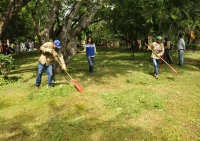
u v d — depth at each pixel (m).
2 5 16.64
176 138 4.04
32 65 13.84
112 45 35.22
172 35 16.56
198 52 19.67
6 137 4.24
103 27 24.28
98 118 4.84
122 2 15.30
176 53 17.84
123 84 7.61
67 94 6.35
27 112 5.33
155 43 8.52
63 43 9.27
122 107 5.30
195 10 12.94
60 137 4.12
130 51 22.61
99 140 4.00
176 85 7.57
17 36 20.84
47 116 5.04
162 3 11.89
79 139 4.04
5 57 9.38
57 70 9.41
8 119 5.00
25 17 21.95
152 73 9.45
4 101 6.26
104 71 10.16
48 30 8.80
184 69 10.55
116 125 4.50
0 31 9.65
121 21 17.89
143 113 5.04
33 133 4.34
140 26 16.78
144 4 13.09
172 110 5.31
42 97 6.21
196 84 7.76
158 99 5.78
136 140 3.96
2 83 8.09
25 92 6.96
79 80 8.23
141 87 7.17
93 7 9.70
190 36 22.91
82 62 14.12
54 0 8.80
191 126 4.54
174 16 12.30
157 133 4.19
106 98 5.83
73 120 4.79
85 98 6.01
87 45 9.09
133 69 10.57
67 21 9.35
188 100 6.05
